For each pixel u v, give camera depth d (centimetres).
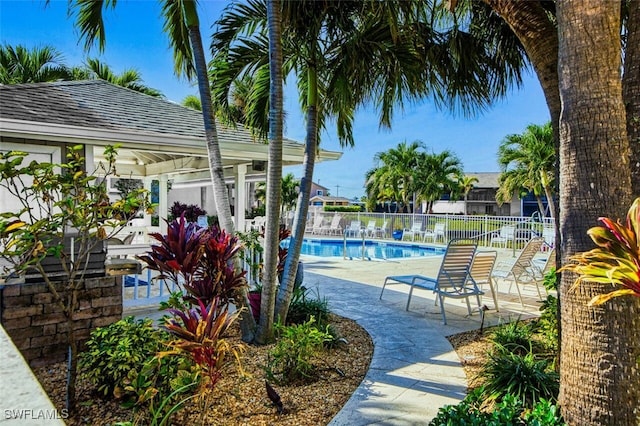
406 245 1966
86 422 316
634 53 298
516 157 1916
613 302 227
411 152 2788
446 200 3800
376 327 575
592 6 232
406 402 350
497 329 519
